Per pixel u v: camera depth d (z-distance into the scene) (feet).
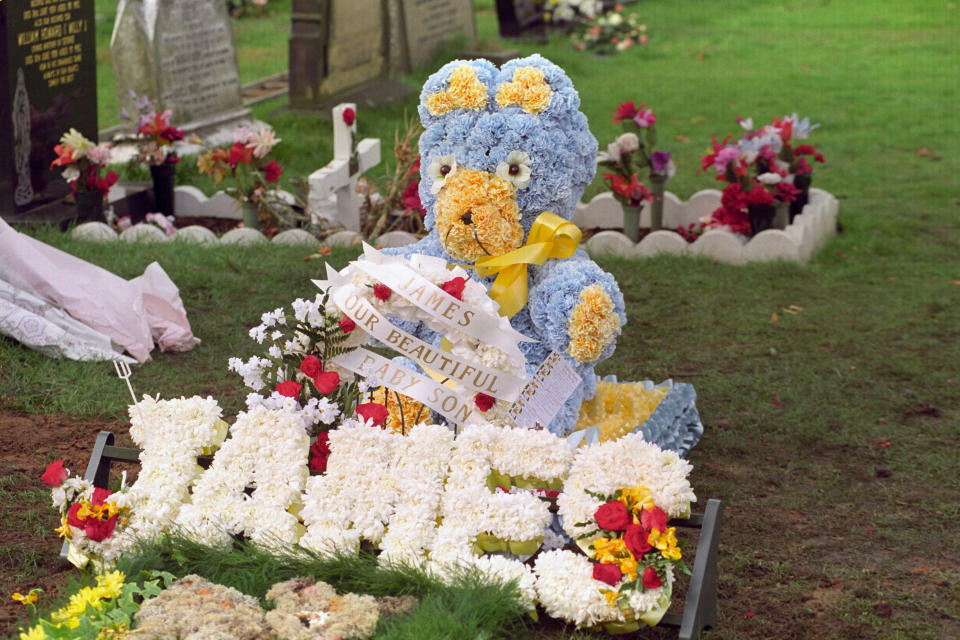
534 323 15.46
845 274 27.76
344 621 11.71
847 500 16.60
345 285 14.19
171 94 41.06
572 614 12.25
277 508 13.37
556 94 15.38
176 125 41.39
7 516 15.37
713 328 24.13
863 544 15.23
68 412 19.20
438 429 13.30
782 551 15.02
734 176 28.66
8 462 17.11
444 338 14.56
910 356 22.58
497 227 15.07
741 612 13.44
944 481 17.16
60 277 21.79
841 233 31.65
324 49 45.39
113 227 29.84
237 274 26.50
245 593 12.67
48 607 12.71
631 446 12.70
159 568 13.12
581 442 14.67
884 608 13.53
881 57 59.93
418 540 12.95
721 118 47.37
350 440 13.26
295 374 14.26
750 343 23.34
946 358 22.47
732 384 21.09
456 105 15.37
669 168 30.04
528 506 12.79
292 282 26.14
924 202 34.99
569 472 12.92
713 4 75.97
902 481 17.20
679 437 17.70
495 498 12.83
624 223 29.71
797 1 77.10
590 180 16.33
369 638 11.66
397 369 14.17
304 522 13.55
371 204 31.48
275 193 30.91
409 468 13.14
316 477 13.35
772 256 28.04
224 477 13.51
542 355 15.70
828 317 24.80
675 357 22.57
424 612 11.86
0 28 27.89
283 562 13.05
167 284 22.77
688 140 43.65
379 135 42.78
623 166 29.22
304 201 30.32
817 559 14.80
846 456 18.12
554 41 62.03
